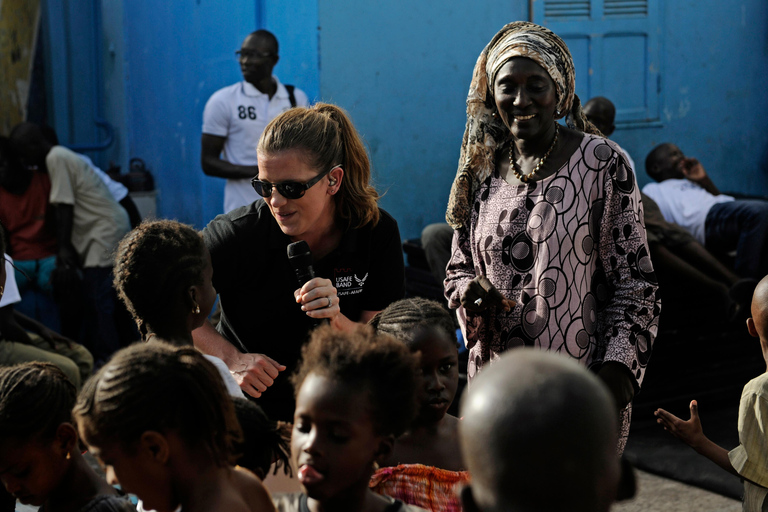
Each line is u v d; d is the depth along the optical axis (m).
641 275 2.39
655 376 4.97
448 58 5.77
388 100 5.66
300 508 1.54
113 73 8.18
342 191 2.53
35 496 1.81
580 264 2.40
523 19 5.96
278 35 5.87
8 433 1.74
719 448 2.48
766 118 6.61
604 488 0.97
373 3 5.52
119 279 2.00
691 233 5.52
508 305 2.38
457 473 1.91
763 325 2.50
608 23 6.13
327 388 1.38
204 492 1.40
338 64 5.50
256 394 2.38
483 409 0.98
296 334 2.58
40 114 7.78
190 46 6.87
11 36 7.27
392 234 2.65
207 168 5.68
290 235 2.45
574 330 2.38
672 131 6.41
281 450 1.86
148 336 2.05
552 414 0.95
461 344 4.77
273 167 2.34
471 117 2.64
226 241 2.49
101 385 1.38
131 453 1.37
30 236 6.09
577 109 2.62
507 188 2.53
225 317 2.63
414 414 1.47
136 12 7.79
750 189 6.66
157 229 2.04
